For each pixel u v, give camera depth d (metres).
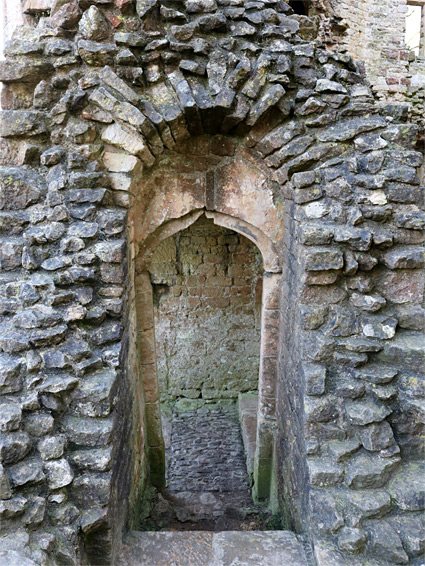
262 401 3.60
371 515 2.21
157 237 3.32
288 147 2.80
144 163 2.92
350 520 2.20
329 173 2.68
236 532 2.50
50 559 1.88
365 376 2.46
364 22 6.27
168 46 2.71
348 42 6.00
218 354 6.11
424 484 2.30
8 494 1.90
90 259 2.50
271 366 3.54
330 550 2.15
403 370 2.50
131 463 2.93
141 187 3.14
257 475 3.81
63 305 2.42
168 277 5.90
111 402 2.28
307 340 2.56
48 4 2.94
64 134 2.69
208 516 3.63
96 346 2.46
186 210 3.23
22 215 2.58
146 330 3.47
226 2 2.79
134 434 3.10
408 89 6.58
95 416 2.23
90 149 2.68
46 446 2.08
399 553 2.10
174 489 4.20
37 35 2.86
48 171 2.70
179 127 2.83
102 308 2.50
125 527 2.59
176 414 5.89
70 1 2.75
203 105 2.73
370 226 2.62
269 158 2.98
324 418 2.44
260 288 5.94
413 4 6.97
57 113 2.66
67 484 2.06
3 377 2.13
